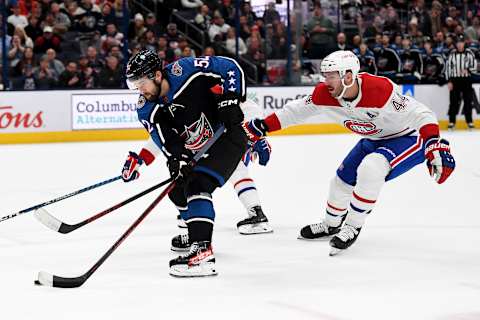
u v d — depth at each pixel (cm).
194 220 484
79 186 913
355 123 542
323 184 899
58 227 516
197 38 1716
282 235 611
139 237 609
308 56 1708
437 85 1683
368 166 523
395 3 1783
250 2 1683
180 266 482
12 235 619
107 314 402
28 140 1441
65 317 397
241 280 471
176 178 480
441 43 1766
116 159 1186
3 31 1465
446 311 402
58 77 1508
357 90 520
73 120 1466
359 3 1745
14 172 1046
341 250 540
